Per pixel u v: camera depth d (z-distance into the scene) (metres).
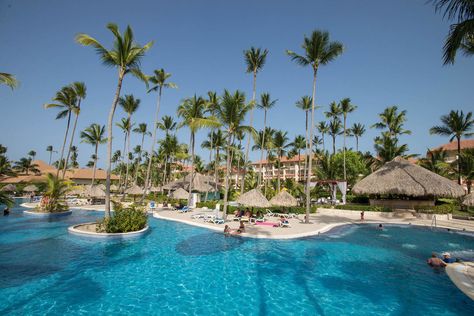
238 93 22.48
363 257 12.70
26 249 13.16
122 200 40.62
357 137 57.22
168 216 24.48
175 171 71.12
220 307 7.49
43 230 17.92
